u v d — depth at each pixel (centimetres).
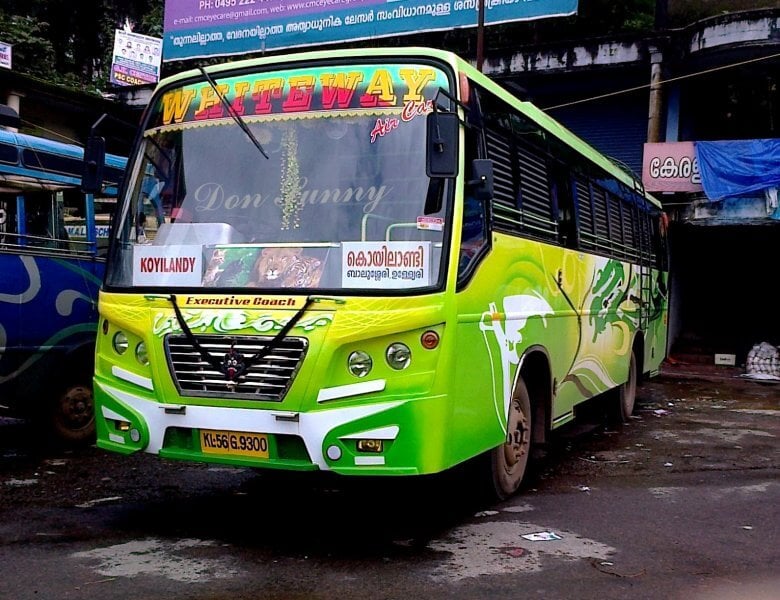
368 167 474
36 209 703
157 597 387
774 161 1359
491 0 1477
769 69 1528
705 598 400
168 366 461
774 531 519
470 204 482
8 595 387
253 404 440
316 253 458
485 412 497
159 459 704
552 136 681
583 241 746
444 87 473
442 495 595
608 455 769
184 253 481
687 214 1440
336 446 428
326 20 1605
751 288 1681
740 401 1168
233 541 479
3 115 687
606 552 469
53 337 708
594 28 1942
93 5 2366
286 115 498
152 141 532
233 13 1695
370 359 434
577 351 721
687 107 1602
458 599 390
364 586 405
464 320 462
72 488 602
